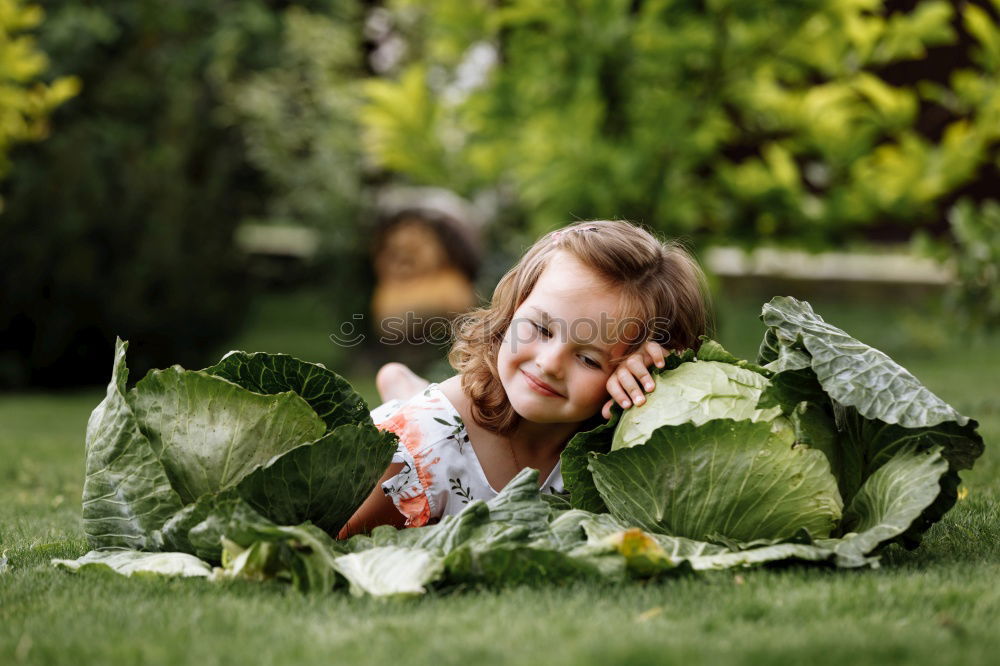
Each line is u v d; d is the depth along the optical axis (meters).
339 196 11.73
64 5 12.50
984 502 3.35
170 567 2.32
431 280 9.33
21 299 10.20
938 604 2.05
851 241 8.88
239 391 2.53
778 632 1.88
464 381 3.00
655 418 2.59
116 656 1.78
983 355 10.70
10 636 1.92
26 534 3.28
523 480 2.51
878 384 2.45
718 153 8.97
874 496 2.50
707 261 9.02
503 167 8.68
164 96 12.29
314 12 13.89
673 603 2.09
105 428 2.52
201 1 13.12
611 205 8.08
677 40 7.77
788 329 2.62
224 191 11.52
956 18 10.90
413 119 9.12
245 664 1.75
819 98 8.03
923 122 11.20
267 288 16.67
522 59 8.20
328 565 2.24
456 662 1.73
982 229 7.00
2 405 9.21
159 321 10.57
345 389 2.71
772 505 2.43
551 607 2.06
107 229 10.31
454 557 2.22
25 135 8.52
